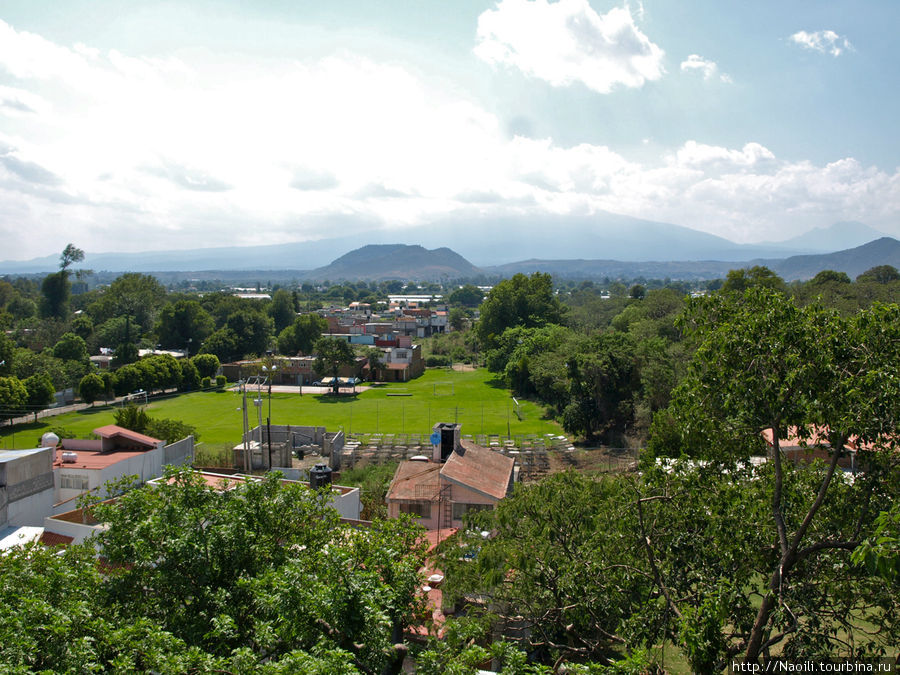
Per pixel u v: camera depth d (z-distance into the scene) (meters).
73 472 31.36
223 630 11.05
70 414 72.50
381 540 13.87
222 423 68.06
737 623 13.68
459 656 10.38
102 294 152.75
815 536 13.43
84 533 24.16
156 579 13.61
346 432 62.84
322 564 12.70
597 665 9.92
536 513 17.20
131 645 10.42
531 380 79.88
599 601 15.35
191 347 117.75
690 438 14.66
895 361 11.64
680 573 15.12
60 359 86.88
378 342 115.00
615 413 56.06
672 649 17.53
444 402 81.25
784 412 12.37
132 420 44.56
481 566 15.64
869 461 12.61
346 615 11.15
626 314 92.38
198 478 16.48
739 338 12.83
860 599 14.58
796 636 12.31
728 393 13.29
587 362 56.31
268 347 117.62
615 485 17.30
